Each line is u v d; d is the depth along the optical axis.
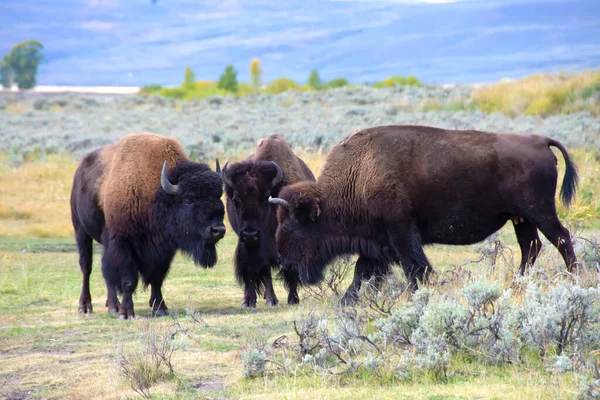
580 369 19.23
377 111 118.31
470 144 28.66
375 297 27.34
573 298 21.34
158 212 32.28
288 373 21.62
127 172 32.66
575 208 49.34
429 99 127.69
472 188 28.47
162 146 33.62
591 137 72.00
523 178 27.89
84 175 35.56
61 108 167.00
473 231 29.27
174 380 22.20
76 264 47.25
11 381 23.17
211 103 165.25
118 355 24.12
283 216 31.75
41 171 78.44
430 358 20.48
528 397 17.98
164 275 33.66
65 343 27.47
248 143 86.19
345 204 30.70
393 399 18.78
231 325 28.53
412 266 29.12
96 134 106.38
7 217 64.50
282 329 27.08
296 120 113.38
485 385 19.34
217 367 23.34
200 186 31.53
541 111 101.88
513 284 28.02
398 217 29.23
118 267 32.34
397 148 29.55
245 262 33.84
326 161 31.45
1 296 37.38
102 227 34.34
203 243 31.89
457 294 25.52
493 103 111.69
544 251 33.81
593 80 105.75
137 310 34.09
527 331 21.28
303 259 31.70
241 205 33.19
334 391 19.84
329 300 31.62
